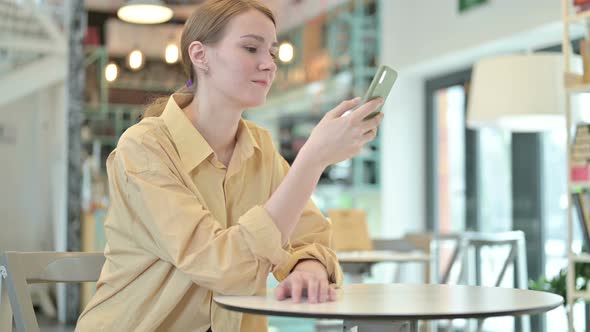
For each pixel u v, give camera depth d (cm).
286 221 120
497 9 568
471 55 622
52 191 732
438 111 702
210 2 138
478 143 646
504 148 614
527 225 586
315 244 138
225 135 142
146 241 128
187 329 132
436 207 702
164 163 130
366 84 705
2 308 142
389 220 709
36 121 754
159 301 128
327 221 152
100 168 653
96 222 642
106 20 661
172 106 138
